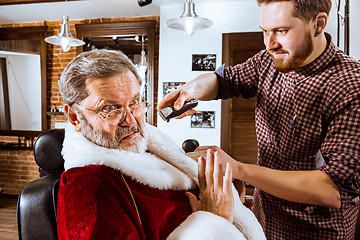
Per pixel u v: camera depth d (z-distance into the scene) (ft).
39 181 3.22
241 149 12.86
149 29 13.69
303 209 3.26
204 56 12.34
